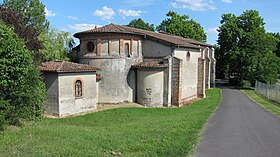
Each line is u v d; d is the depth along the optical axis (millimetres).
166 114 21875
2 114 10344
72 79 21281
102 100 25609
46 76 20719
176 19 65688
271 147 9781
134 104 26109
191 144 9602
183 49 28656
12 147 8234
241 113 18922
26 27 20891
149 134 10906
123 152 8398
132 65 26297
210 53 47062
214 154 8719
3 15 19297
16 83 10898
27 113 11852
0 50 10211
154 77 25672
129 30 26812
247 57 48375
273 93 30203
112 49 25281
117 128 13070
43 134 10383
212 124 13906
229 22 53062
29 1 41969
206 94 36156
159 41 26562
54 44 31578
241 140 10680
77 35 26297
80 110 22016
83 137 10289
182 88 28375
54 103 20531
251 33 49250
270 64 49469
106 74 25375
